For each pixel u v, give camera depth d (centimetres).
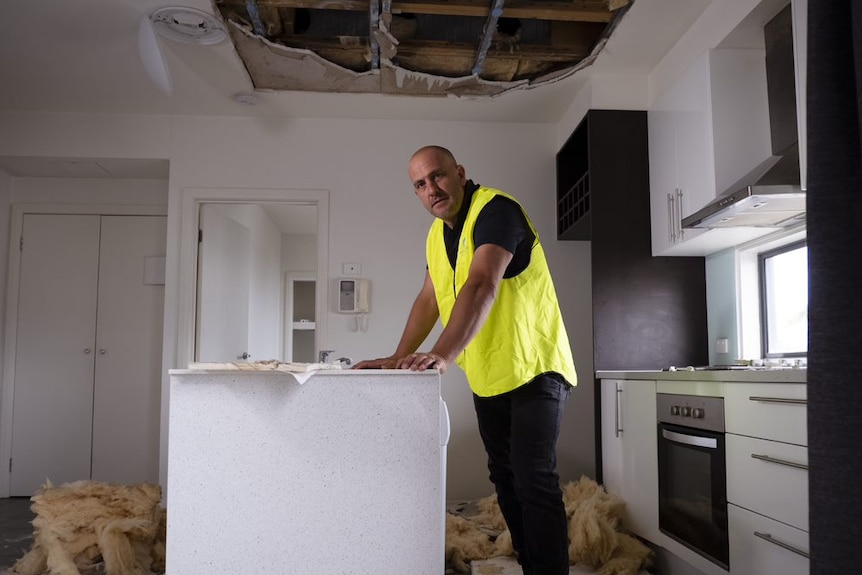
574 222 409
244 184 448
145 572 284
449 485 429
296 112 444
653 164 375
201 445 127
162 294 499
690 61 338
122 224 502
